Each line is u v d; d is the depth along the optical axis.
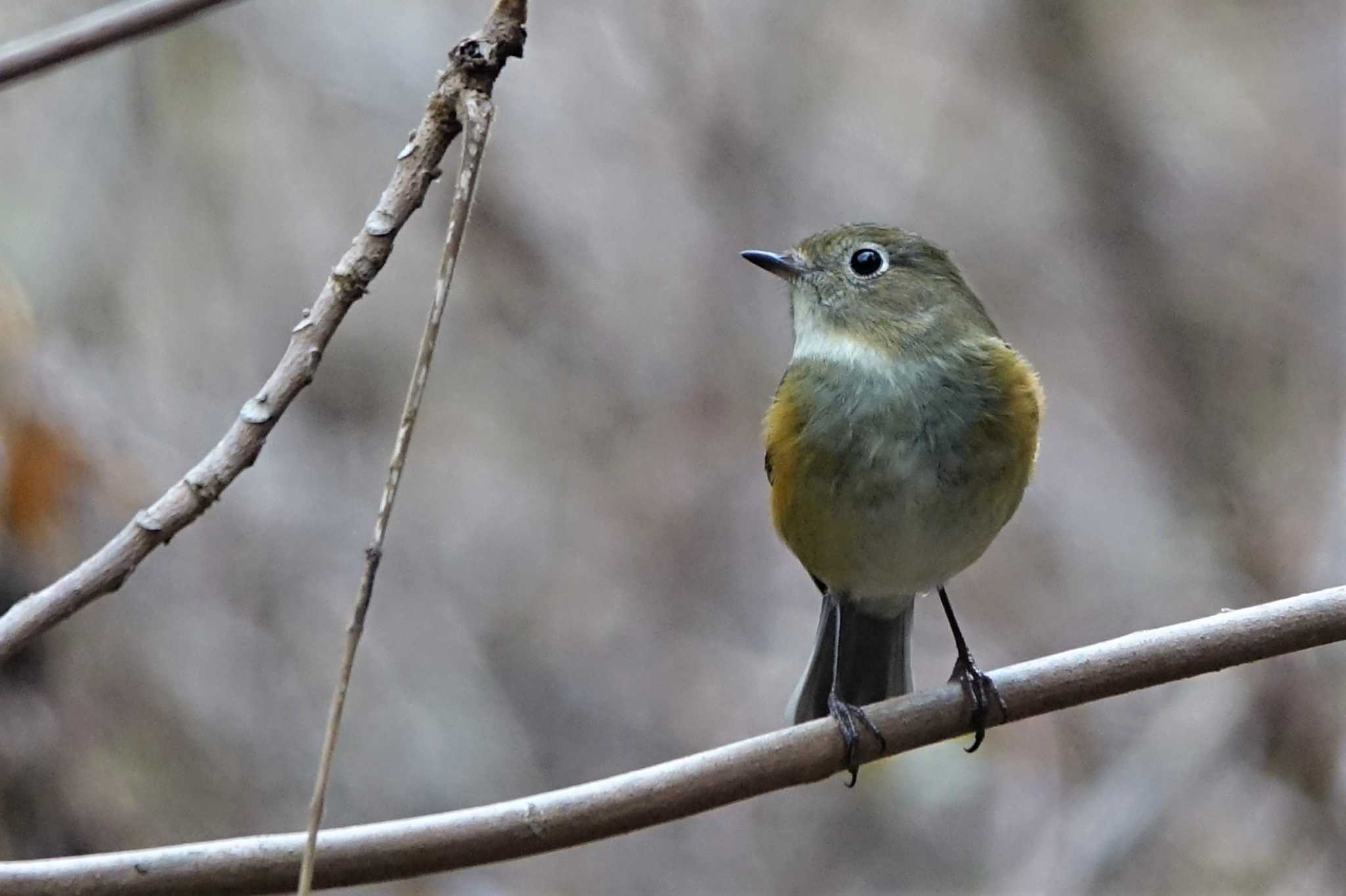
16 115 12.10
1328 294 13.52
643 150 13.30
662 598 13.25
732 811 13.23
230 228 12.70
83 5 12.20
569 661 13.15
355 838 5.39
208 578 11.96
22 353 9.07
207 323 12.52
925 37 14.03
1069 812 11.78
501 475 13.32
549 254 13.12
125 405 11.62
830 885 12.70
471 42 4.91
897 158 13.91
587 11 13.30
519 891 12.80
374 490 13.00
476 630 13.02
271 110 12.91
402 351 13.23
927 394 7.28
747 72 13.49
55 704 9.58
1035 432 7.42
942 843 12.43
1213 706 11.37
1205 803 11.37
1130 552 13.02
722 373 13.20
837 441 7.30
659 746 12.91
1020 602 13.04
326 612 12.38
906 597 7.83
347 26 13.09
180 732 11.18
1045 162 13.95
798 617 13.26
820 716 7.84
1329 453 12.69
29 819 9.35
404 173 5.02
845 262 7.59
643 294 13.25
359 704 12.34
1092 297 13.73
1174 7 14.37
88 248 11.95
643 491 13.25
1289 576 12.38
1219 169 14.03
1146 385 13.47
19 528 8.91
